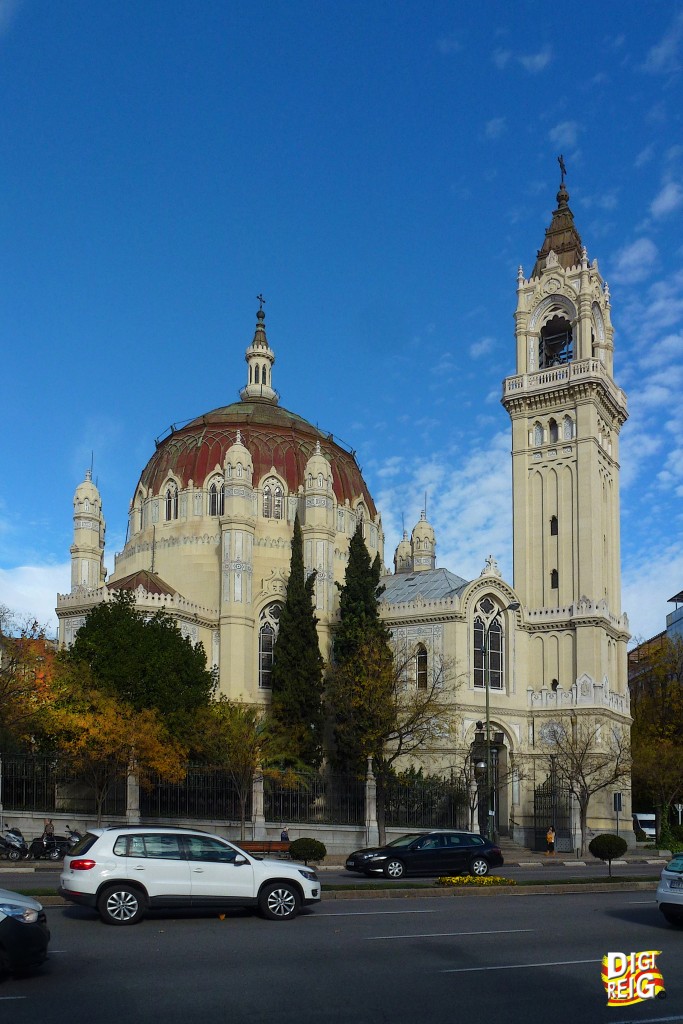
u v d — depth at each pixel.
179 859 30.75
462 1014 19.61
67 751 67.12
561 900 40.75
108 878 29.88
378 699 80.00
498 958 25.28
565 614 96.50
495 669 94.75
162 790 71.12
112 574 111.69
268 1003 20.14
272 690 91.06
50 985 21.42
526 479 103.44
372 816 74.38
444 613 92.56
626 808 95.75
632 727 113.25
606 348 107.31
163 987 21.34
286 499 105.69
